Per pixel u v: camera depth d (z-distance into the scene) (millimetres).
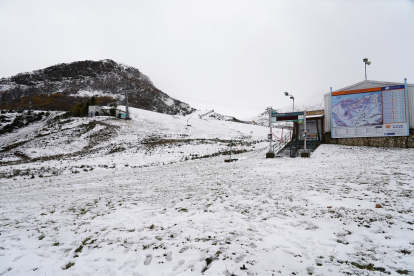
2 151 44750
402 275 3957
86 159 34156
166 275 4621
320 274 4211
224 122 86125
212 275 4461
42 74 195750
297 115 24375
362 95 26328
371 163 16328
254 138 56250
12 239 6895
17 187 17922
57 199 12156
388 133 24781
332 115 28031
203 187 12531
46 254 5898
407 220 6086
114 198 11367
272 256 4969
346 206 7539
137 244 6066
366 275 4062
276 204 8398
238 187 11734
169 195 11219
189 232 6566
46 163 32375
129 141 47375
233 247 5477
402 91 24375
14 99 139750
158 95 190250
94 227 7531
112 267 5102
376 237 5383
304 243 5453
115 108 75875
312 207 7762
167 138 51281
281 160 22469
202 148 39156
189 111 166875
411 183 9703
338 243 5316
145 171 22938
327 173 13734
